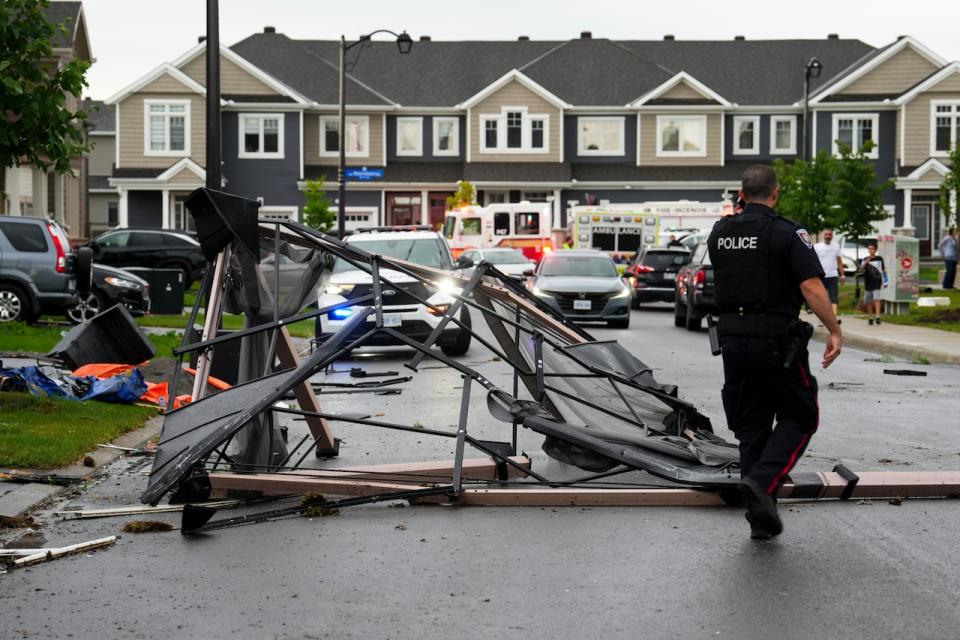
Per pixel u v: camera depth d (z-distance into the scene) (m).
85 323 13.39
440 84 60.72
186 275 36.84
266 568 6.18
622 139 59.47
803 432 6.72
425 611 5.41
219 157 15.51
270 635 5.08
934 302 30.67
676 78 58.59
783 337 6.61
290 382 7.54
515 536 6.85
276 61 59.91
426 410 12.67
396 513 7.50
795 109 58.88
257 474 7.93
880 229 58.00
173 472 7.17
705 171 58.81
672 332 26.05
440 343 19.27
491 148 58.72
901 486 7.80
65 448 9.41
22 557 6.32
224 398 7.73
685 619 5.26
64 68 11.34
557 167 58.28
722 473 7.72
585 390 9.11
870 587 5.75
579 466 7.94
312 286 8.73
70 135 11.54
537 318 9.31
